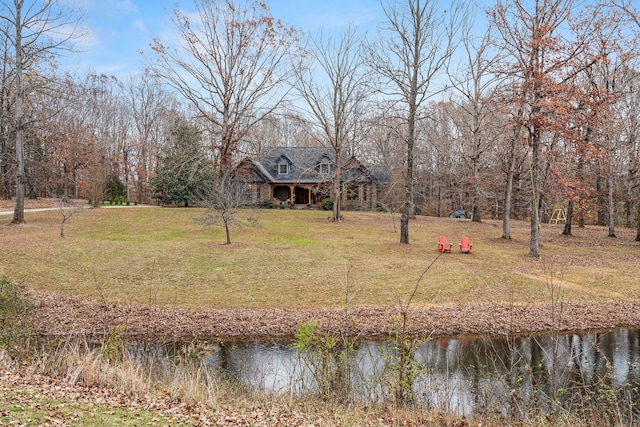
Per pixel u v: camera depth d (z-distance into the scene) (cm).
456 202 5584
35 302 1330
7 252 1798
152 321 1283
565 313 1372
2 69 3247
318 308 1401
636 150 2852
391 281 1667
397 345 843
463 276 1736
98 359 805
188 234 2553
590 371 966
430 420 673
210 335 1209
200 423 572
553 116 2028
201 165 3834
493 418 691
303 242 2366
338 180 3328
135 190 6125
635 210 3806
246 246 2158
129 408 602
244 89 3478
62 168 4828
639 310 1403
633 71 2855
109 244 2089
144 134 6125
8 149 3847
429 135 4122
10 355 835
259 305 1429
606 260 2075
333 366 780
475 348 1111
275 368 980
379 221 3409
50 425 489
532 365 1002
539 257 2105
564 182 2103
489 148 3234
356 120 3297
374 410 702
